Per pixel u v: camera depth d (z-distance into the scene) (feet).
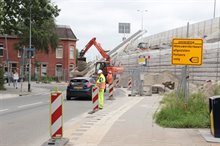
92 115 57.31
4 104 77.51
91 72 170.30
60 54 264.52
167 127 43.32
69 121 51.42
